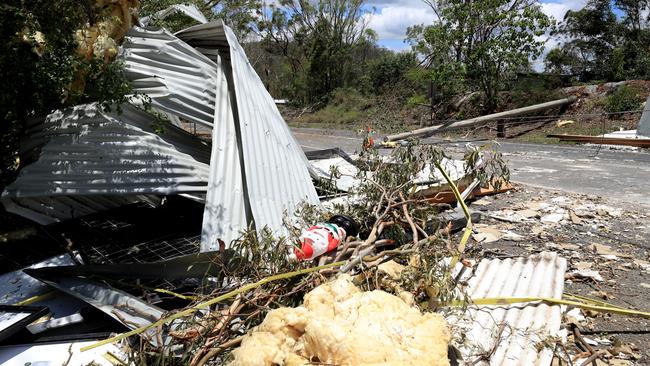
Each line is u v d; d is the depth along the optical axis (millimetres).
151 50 5461
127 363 2914
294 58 40125
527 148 14156
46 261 4414
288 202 4898
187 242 4914
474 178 6211
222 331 2852
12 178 5207
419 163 5047
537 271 4238
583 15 22984
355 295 2697
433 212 4273
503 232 6270
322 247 3537
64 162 4668
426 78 22469
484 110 21172
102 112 4898
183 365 2777
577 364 3248
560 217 6852
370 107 28453
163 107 5242
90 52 4859
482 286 4008
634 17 23062
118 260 4504
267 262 3414
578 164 11227
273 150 5246
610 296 4426
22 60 4488
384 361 2316
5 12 4332
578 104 18766
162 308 3758
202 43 6414
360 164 5496
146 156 4766
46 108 4988
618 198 7918
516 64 19891
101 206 5551
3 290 3934
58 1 4656
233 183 4801
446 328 2656
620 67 20953
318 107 33656
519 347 3121
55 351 3146
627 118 16766
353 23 36312
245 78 5570
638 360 3393
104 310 3396
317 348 2389
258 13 32625
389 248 4441
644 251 5547
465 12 20047
